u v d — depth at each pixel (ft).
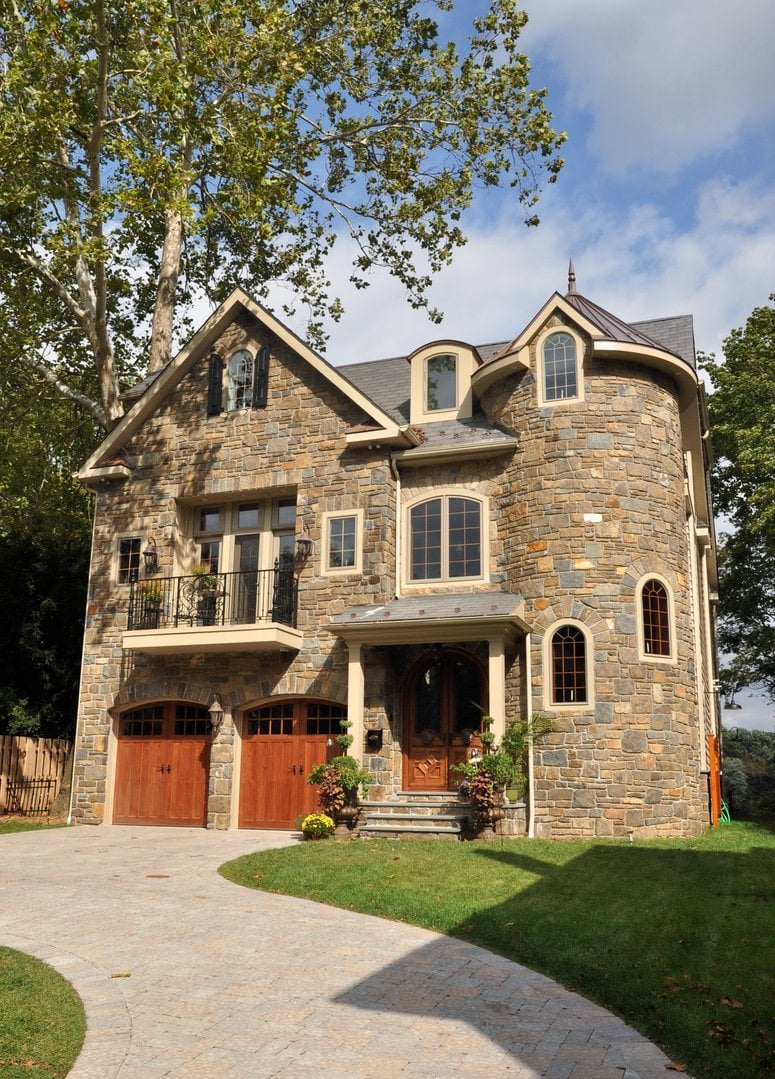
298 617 58.29
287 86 58.65
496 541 56.18
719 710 97.60
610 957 25.46
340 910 32.42
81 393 87.40
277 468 61.11
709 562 87.56
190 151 71.97
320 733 57.52
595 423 53.62
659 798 49.34
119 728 63.26
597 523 52.26
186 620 61.82
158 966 25.20
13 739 65.67
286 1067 18.30
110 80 64.54
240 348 64.54
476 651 55.01
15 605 70.90
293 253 85.66
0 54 57.88
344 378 59.57
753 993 22.26
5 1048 19.26
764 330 97.81
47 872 40.01
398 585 57.88
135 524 64.69
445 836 48.03
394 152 74.18
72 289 80.59
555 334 55.83
